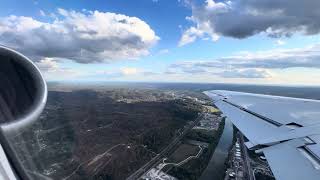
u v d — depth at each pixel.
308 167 5.46
